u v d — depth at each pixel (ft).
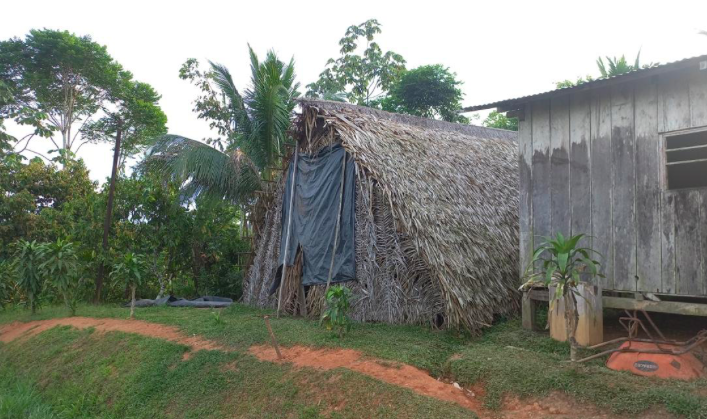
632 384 16.53
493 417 16.83
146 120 96.89
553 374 17.76
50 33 85.66
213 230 50.08
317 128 36.55
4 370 30.81
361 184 31.27
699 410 14.44
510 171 38.47
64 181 63.57
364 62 76.23
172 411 21.45
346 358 21.65
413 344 23.31
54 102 91.86
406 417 16.19
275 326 28.40
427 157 33.60
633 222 22.97
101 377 25.72
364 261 30.81
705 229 20.76
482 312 26.14
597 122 24.43
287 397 19.30
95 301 45.32
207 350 25.27
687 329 23.22
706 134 21.80
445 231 27.86
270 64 45.37
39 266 36.11
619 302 22.97
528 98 25.27
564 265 18.01
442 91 74.38
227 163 42.65
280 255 37.04
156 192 47.32
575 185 25.02
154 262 46.26
